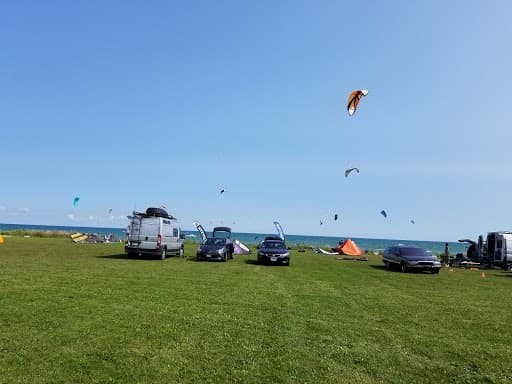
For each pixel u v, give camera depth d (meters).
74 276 15.30
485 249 34.19
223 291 13.35
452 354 7.52
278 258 25.56
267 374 6.27
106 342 7.34
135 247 25.83
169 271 18.75
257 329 8.62
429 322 10.00
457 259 34.91
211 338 7.86
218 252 26.94
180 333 8.07
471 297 14.70
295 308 10.95
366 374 6.47
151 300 11.17
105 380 5.80
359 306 11.72
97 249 33.06
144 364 6.42
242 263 26.17
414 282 18.95
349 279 18.80
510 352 7.77
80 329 8.03
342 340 8.09
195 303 11.05
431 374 6.57
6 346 6.93
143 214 26.50
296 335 8.30
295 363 6.73
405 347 7.82
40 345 7.05
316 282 17.00
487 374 6.65
